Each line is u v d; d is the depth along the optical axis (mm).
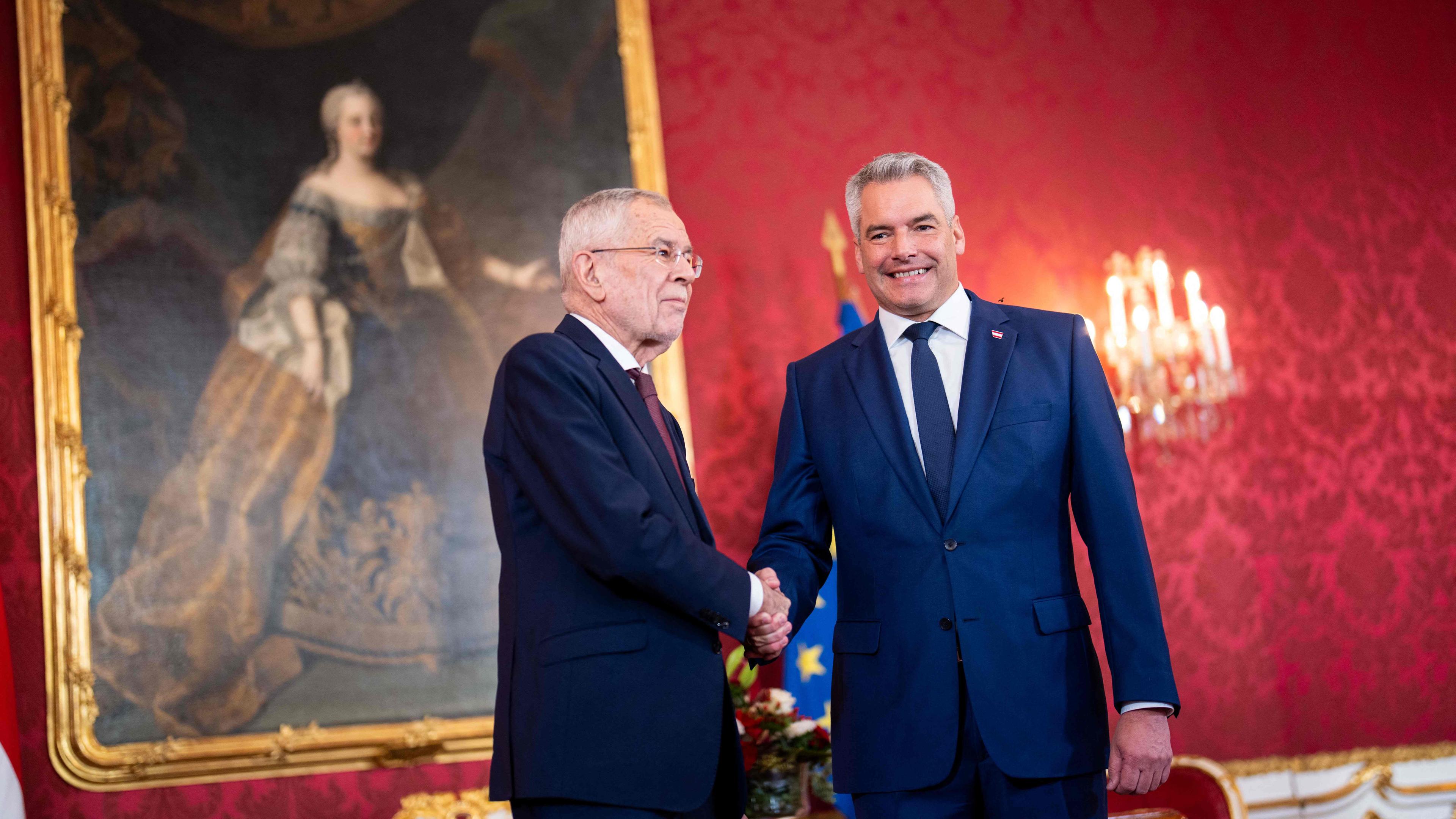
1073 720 1907
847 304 4320
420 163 4211
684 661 1820
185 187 4000
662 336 2100
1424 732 4715
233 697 3730
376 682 3842
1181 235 4938
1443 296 5203
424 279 4133
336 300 4047
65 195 3883
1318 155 5188
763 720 3176
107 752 3600
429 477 4008
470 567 3990
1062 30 5016
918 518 2014
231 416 3893
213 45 4125
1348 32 5363
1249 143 5113
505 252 4223
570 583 1832
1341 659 4691
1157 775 1882
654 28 4605
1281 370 4895
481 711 3898
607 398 1897
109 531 3736
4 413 3723
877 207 2162
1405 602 4824
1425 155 5332
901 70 4805
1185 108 5078
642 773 1730
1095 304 4773
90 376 3805
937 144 4762
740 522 4262
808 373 2311
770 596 1976
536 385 1866
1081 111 4953
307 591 3846
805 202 4594
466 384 4098
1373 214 5195
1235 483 4719
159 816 3629
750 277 4469
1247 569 4656
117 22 4055
